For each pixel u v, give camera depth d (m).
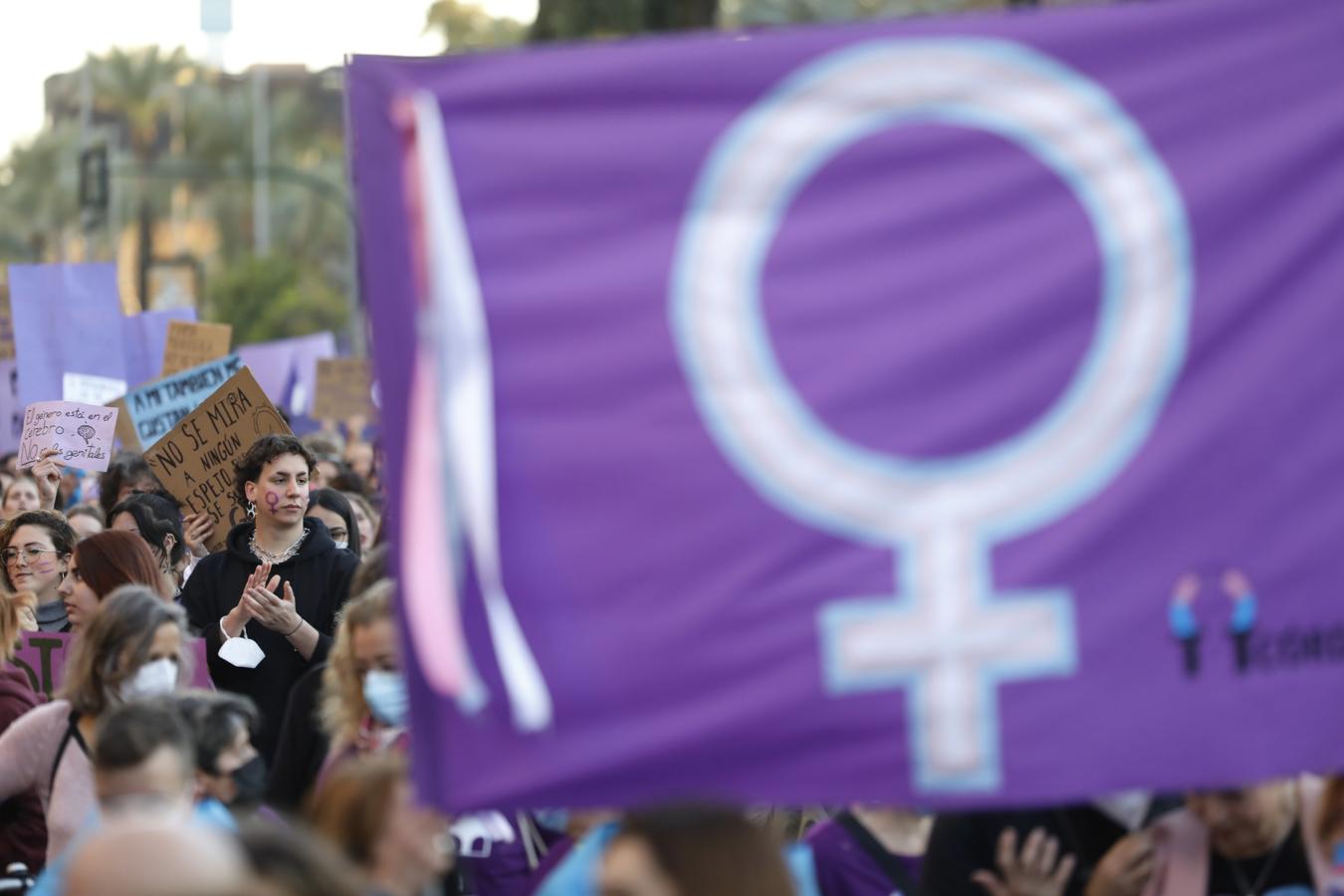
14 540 29.16
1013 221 12.48
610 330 12.18
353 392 60.50
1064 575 12.22
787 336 12.27
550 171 12.23
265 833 9.88
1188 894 14.97
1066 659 12.16
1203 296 12.49
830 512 12.14
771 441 12.18
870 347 12.30
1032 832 15.46
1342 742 12.30
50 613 29.22
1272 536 12.38
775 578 12.12
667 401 12.16
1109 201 12.48
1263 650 12.30
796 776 12.05
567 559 12.02
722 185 12.30
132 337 49.81
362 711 18.45
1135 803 15.69
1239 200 12.55
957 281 12.38
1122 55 12.59
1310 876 15.02
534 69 12.30
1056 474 12.30
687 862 12.03
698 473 12.12
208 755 17.58
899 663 12.09
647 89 12.34
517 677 11.80
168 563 30.22
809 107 12.40
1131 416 12.38
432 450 11.80
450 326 11.95
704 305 12.23
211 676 25.73
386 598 18.28
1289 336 12.51
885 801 12.05
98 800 15.94
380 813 14.56
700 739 11.96
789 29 12.45
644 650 11.99
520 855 18.34
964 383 12.33
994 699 12.12
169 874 9.46
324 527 28.39
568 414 12.12
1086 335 12.42
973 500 12.27
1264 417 12.44
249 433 34.72
